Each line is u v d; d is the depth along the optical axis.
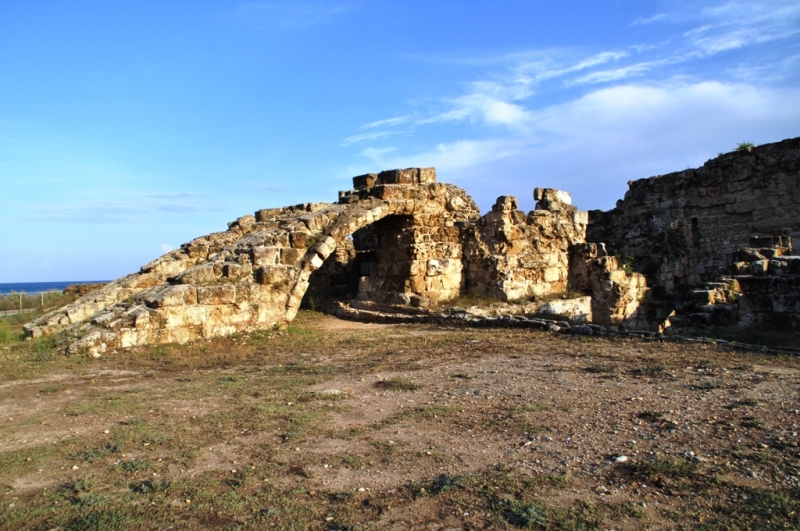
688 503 4.03
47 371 9.90
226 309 13.52
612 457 4.89
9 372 9.80
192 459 5.24
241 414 6.66
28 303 27.56
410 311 16.06
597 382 7.43
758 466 4.54
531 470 4.71
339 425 6.14
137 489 4.59
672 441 5.16
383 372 8.88
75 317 15.43
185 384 8.59
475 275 17.69
